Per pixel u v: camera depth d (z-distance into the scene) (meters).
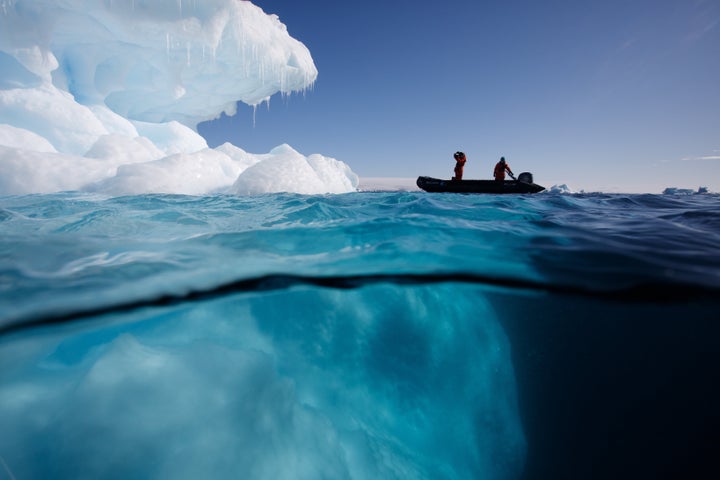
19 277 2.09
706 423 4.02
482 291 2.90
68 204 5.61
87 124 12.18
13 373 1.78
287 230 3.39
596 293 2.22
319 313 2.88
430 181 10.12
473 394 3.31
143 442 1.68
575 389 4.38
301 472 1.87
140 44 13.05
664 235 3.16
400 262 2.58
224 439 1.79
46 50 11.23
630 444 3.62
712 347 4.81
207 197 7.58
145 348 2.15
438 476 2.54
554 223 3.78
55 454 1.62
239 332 2.58
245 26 14.05
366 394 2.74
